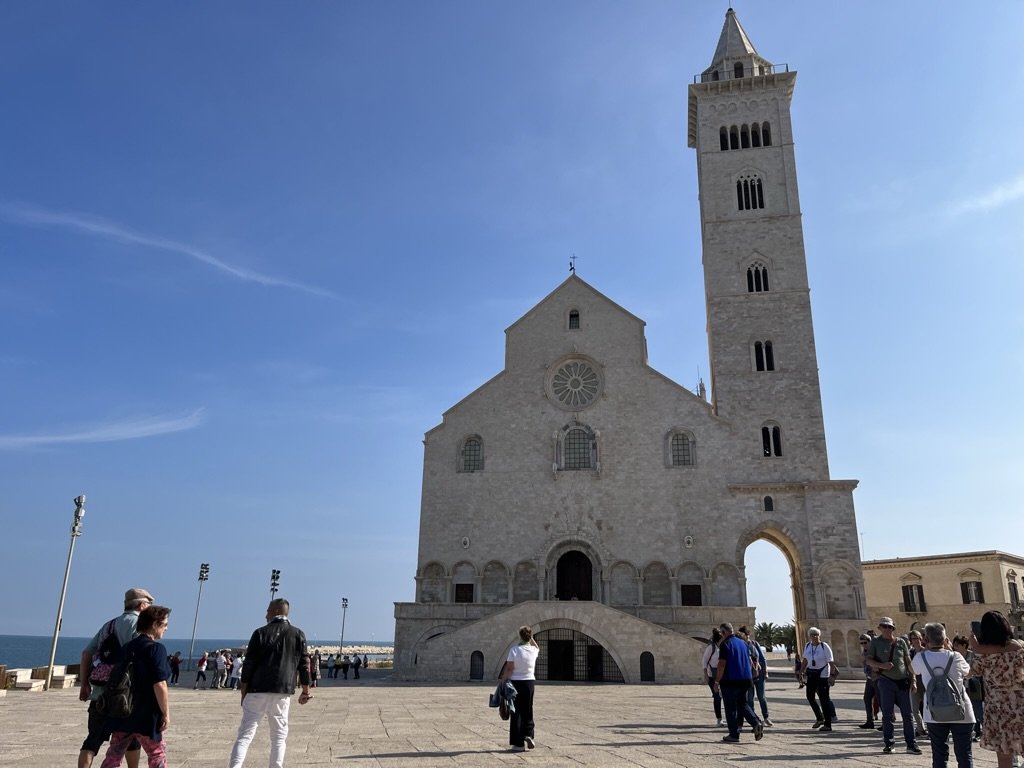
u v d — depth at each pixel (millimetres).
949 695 13320
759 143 74125
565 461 65562
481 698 36938
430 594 63438
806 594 59062
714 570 60812
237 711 30750
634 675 50531
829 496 60812
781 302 68062
